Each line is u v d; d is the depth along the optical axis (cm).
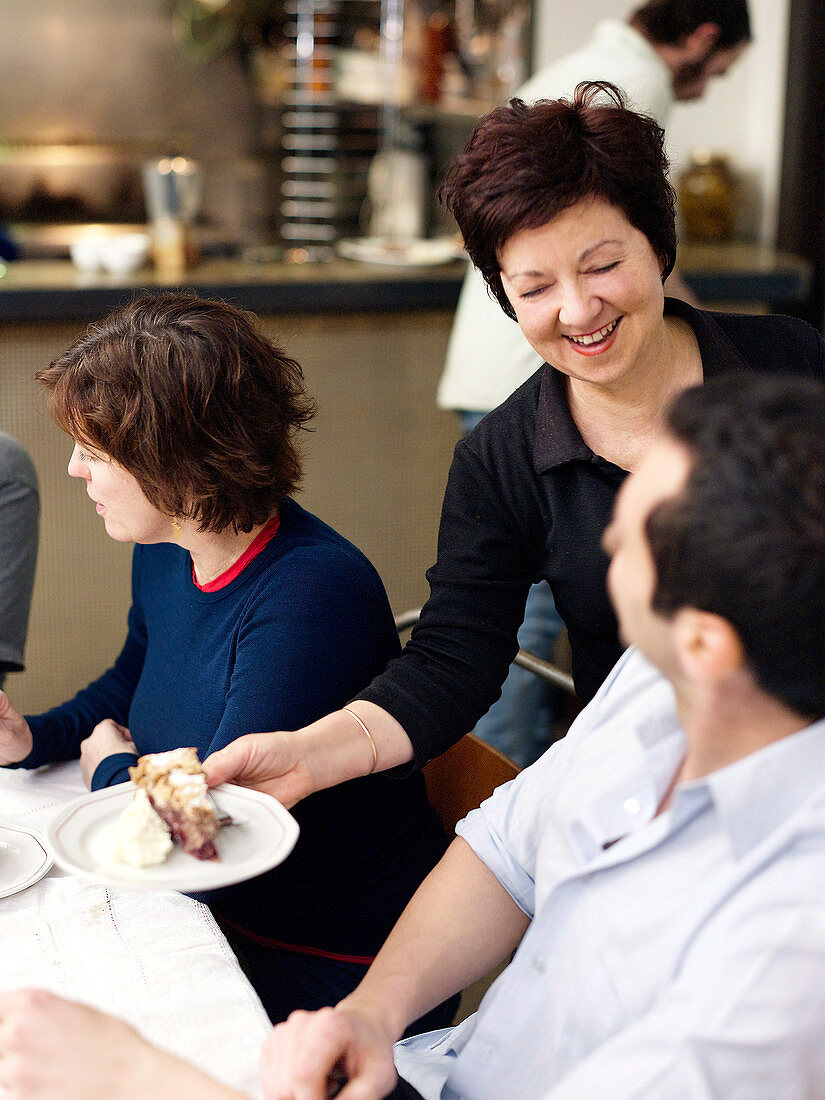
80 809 96
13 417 272
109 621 288
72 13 411
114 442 118
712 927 71
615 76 235
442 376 303
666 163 116
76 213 421
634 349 118
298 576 125
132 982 94
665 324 129
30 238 379
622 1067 69
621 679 96
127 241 290
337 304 287
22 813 125
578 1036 82
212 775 100
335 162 420
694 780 76
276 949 132
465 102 386
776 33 364
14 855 109
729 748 72
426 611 132
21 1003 79
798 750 69
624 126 110
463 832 105
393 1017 93
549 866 88
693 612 64
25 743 136
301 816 126
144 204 427
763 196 376
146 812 91
